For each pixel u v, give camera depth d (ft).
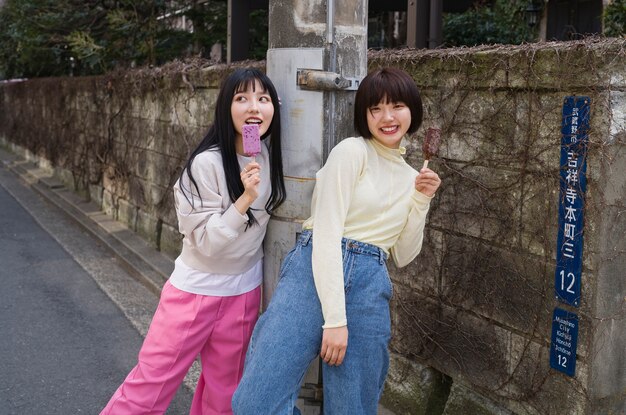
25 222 29.96
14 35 37.47
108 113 28.19
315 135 7.67
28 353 14.93
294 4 7.60
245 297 8.53
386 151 7.29
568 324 8.82
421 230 7.52
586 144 8.35
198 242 7.88
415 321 11.57
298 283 7.10
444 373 11.07
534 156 9.14
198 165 7.80
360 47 7.77
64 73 46.52
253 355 7.13
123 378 13.78
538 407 9.38
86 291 19.80
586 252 8.53
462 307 10.60
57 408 12.37
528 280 9.41
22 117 51.96
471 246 10.35
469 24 26.16
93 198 31.58
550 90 8.86
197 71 19.10
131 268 21.61
